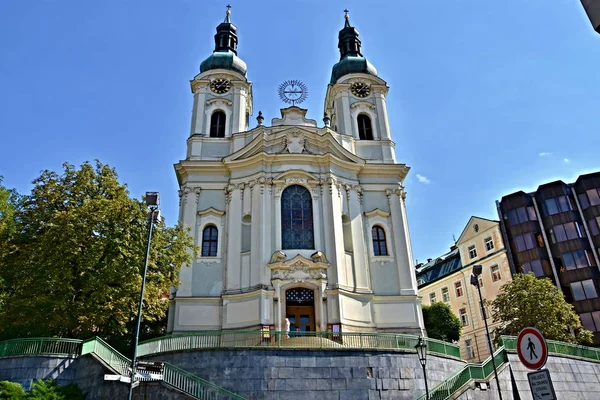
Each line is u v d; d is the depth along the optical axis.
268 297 33.47
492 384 23.34
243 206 37.59
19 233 26.72
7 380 20.72
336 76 47.50
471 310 53.38
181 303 34.66
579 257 46.06
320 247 35.84
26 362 21.23
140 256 25.83
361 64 46.97
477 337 51.81
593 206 47.44
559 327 34.19
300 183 37.78
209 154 40.88
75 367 21.73
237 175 38.88
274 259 34.50
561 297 35.91
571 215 47.78
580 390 27.02
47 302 23.92
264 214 36.16
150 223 19.55
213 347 23.08
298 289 34.41
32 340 21.91
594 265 45.66
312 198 37.50
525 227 49.72
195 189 38.69
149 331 39.25
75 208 25.53
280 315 33.00
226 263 35.91
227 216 37.62
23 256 25.50
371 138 43.88
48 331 27.72
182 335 24.12
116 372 20.16
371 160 42.19
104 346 22.70
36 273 24.12
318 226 36.59
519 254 49.38
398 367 23.64
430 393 20.70
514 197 51.47
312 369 22.73
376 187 40.53
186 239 30.92
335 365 22.94
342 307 33.59
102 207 25.66
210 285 35.56
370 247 38.12
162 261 28.41
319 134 40.03
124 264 25.06
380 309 35.91
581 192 48.69
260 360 22.73
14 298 24.70
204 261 36.25
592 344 42.72
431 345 25.50
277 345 23.72
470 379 22.72
